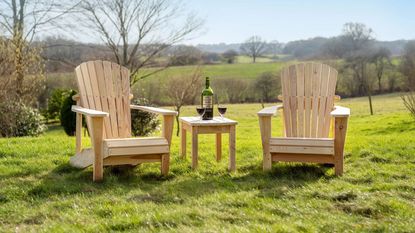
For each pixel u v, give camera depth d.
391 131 11.16
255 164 4.54
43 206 3.05
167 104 15.34
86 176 3.96
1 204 3.14
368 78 23.41
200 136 7.57
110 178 3.87
